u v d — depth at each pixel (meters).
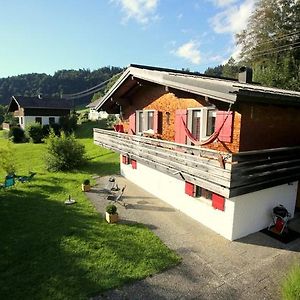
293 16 35.22
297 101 7.62
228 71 46.09
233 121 8.18
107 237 8.42
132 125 14.59
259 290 6.04
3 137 41.19
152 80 9.78
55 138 18.64
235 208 8.00
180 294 5.92
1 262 7.12
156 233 8.72
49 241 8.19
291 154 8.35
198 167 7.93
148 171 13.00
